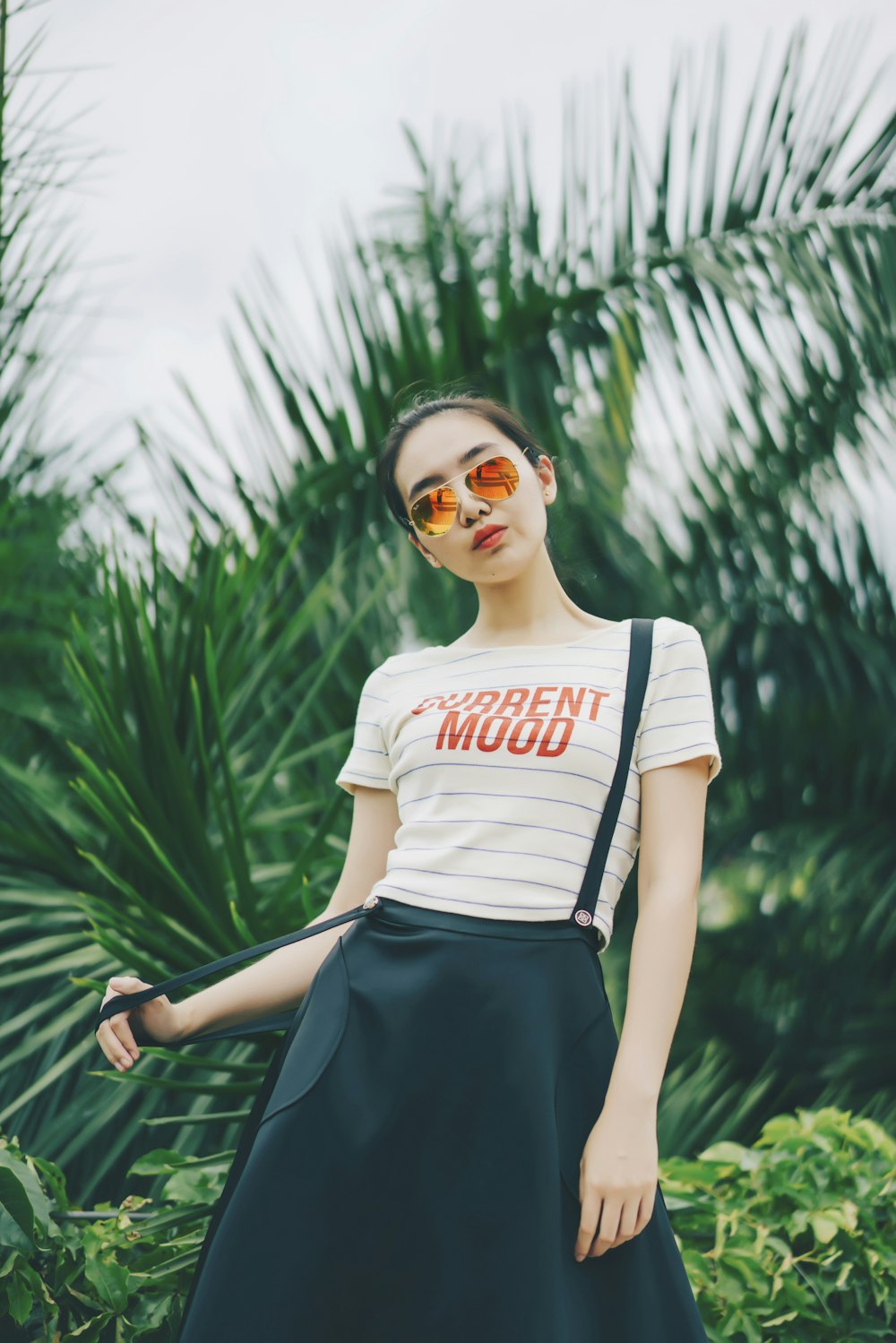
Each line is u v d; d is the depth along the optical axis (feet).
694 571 10.21
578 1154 3.09
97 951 6.48
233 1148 5.90
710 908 11.69
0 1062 6.04
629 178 9.84
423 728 3.67
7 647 8.38
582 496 9.42
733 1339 4.56
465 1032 3.13
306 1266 2.97
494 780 3.45
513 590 3.94
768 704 10.68
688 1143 7.48
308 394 9.34
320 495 9.34
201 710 6.70
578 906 3.29
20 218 7.79
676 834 3.39
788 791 11.01
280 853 7.79
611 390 9.53
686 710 3.52
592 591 9.95
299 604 9.11
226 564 7.68
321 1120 3.13
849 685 10.25
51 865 6.91
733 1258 4.55
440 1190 3.00
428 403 4.10
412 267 10.25
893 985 11.08
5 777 7.44
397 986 3.24
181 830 6.22
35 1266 4.22
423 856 3.45
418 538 4.10
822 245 9.73
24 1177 4.24
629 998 3.19
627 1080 3.05
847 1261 4.62
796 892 11.18
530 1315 2.82
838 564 10.18
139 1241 4.39
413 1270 2.96
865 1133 5.27
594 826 3.40
